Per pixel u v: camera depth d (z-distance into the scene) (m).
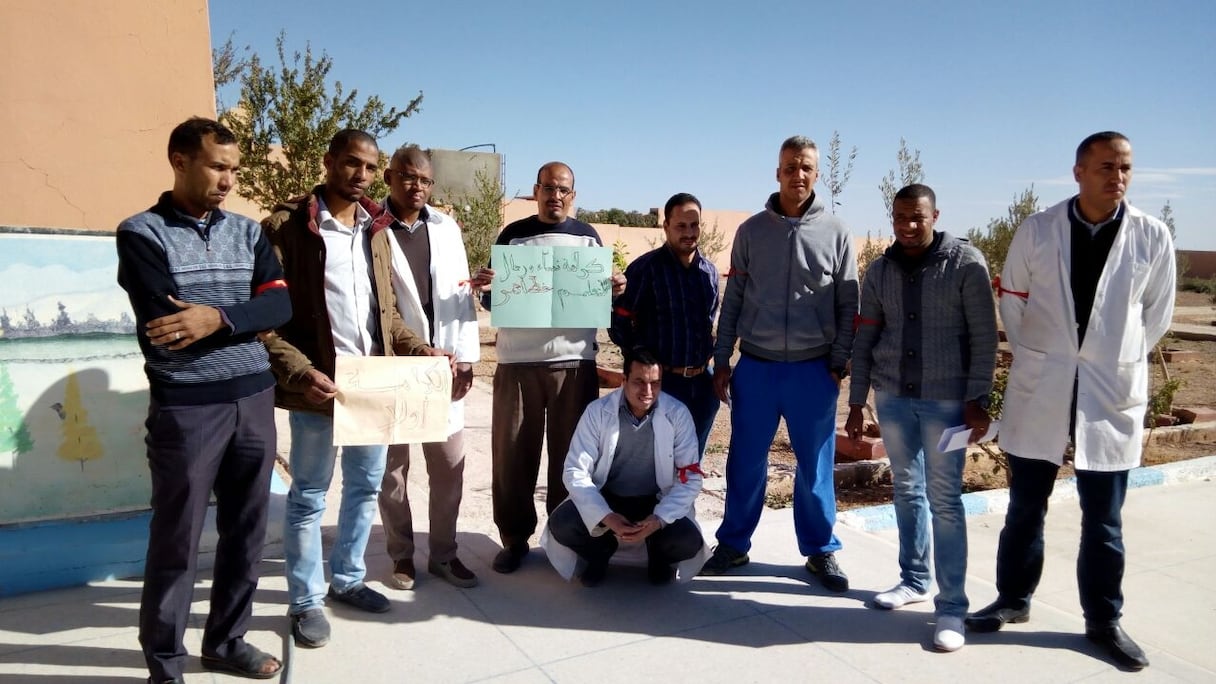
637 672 3.29
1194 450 7.87
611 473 4.14
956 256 3.62
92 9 4.20
